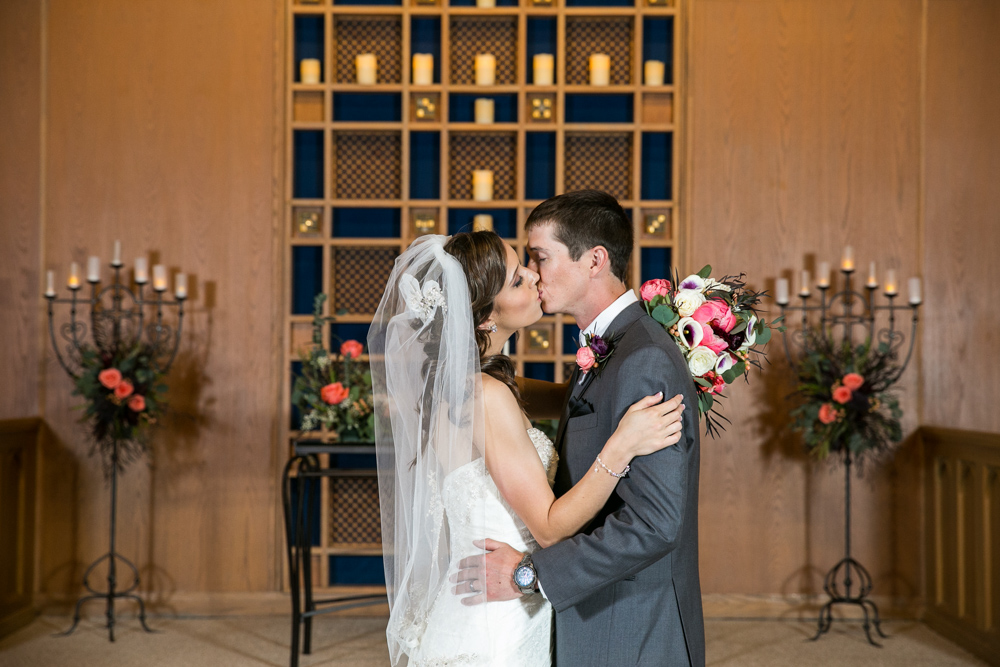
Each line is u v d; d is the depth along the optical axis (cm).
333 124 452
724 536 445
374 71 455
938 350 446
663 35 466
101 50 450
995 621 366
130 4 451
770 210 451
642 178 465
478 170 464
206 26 453
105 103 450
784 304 410
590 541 167
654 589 175
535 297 201
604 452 168
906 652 383
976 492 383
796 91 452
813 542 443
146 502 442
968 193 446
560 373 447
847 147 450
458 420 182
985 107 446
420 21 468
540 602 190
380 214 467
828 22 452
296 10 453
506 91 455
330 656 374
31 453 435
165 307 446
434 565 184
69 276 435
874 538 443
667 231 456
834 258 449
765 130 452
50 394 445
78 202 448
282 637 402
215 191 451
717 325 187
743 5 454
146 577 441
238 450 446
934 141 449
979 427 445
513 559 179
